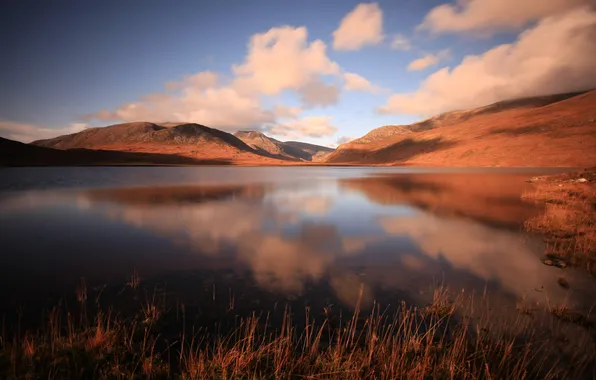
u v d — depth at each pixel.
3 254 10.43
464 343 5.37
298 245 11.66
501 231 13.84
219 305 6.82
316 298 7.21
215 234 13.30
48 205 20.84
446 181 43.94
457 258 10.12
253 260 9.91
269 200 24.34
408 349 5.13
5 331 5.61
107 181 42.09
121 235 13.07
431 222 15.87
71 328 5.59
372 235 13.23
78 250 10.89
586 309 6.57
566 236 12.50
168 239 12.43
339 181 46.28
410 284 8.05
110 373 4.52
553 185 29.59
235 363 4.68
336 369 4.67
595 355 5.01
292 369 4.71
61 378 4.32
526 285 7.91
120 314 6.36
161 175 59.50
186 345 5.33
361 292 7.47
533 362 4.86
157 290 7.59
